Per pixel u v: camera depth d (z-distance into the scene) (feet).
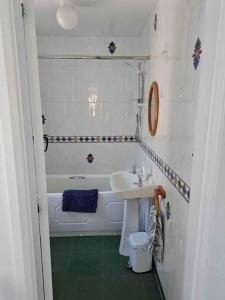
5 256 3.17
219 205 2.99
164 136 5.84
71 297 6.03
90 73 10.04
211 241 3.10
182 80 4.49
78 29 8.89
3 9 2.55
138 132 10.10
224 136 2.79
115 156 10.93
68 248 8.13
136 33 9.36
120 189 6.95
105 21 8.02
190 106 4.04
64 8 6.35
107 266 7.20
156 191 5.88
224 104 2.71
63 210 8.55
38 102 3.28
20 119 2.86
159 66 6.33
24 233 3.11
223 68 2.64
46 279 3.90
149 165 7.73
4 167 2.88
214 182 2.93
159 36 6.31
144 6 6.84
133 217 7.55
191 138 4.00
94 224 8.82
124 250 7.74
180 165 4.58
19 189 2.97
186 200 4.23
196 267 3.33
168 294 5.54
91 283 6.50
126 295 6.11
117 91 10.24
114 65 10.00
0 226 3.06
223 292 3.27
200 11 3.61
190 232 3.44
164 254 5.88
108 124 10.58
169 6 5.34
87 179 10.74
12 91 2.73
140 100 9.46
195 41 3.82
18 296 3.30
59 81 10.05
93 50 9.85
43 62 9.84
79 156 10.85
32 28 3.09
